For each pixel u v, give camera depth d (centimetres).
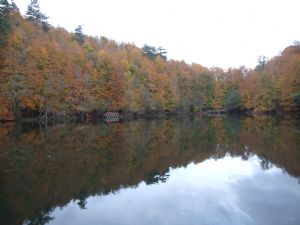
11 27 6006
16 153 2480
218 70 12538
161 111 9919
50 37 8719
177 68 11856
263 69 10475
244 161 2100
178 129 4638
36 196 1442
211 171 1864
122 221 1152
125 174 1839
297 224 1071
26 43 6309
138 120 7344
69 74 6612
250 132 3812
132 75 9450
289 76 7412
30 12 9556
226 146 2778
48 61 6241
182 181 1664
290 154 2256
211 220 1125
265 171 1800
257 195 1380
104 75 7831
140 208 1276
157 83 9869
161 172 1878
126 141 3231
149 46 13362
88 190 1529
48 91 5847
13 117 5531
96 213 1237
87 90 7062
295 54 8625
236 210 1212
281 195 1371
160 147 2817
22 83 5447
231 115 9794
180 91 10694
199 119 7644
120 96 8094
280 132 3644
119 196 1434
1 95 5297
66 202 1366
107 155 2431
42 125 5300
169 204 1311
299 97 6925
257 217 1138
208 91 11112
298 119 6197
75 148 2759
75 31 11169
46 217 1202
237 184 1563
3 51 5419
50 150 2631
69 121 6531
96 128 4850
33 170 1922
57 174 1831
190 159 2248
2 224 1147
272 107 8812
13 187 1577
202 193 1441
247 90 9894
